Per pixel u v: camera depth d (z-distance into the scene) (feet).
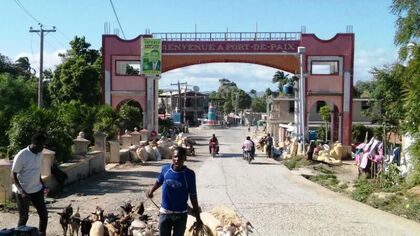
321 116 184.14
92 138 102.63
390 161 75.97
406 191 58.23
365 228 40.68
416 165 58.49
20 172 29.99
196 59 148.97
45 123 65.05
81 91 174.81
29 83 137.80
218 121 372.79
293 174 83.46
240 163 104.47
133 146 105.40
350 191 63.16
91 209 46.50
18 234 23.45
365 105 185.88
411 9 56.03
